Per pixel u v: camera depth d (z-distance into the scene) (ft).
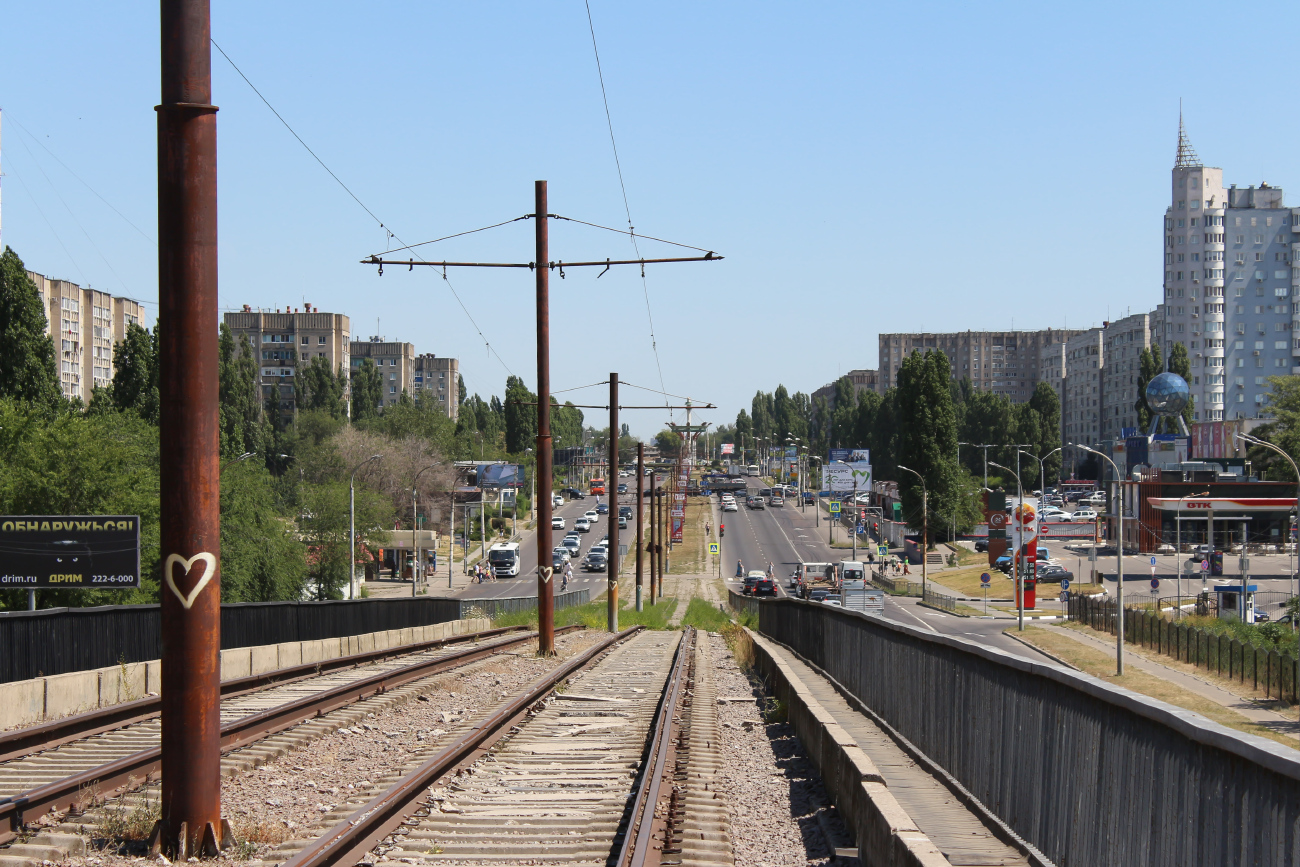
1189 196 575.79
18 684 42.65
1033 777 23.49
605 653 90.94
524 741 43.19
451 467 352.28
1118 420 636.07
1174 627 146.00
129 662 62.85
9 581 94.22
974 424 544.62
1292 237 570.46
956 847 24.13
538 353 86.28
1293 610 166.91
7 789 31.01
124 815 27.76
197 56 26.53
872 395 563.48
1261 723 97.45
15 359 170.30
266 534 177.68
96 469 140.05
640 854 25.30
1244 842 14.28
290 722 43.65
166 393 26.66
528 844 26.91
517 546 317.83
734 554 368.07
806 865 27.25
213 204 26.86
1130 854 18.11
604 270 84.17
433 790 32.24
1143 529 312.29
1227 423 376.27
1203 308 573.33
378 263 78.54
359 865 24.67
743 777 38.65
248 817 28.68
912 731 37.01
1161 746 17.01
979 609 229.45
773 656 64.90
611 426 137.90
